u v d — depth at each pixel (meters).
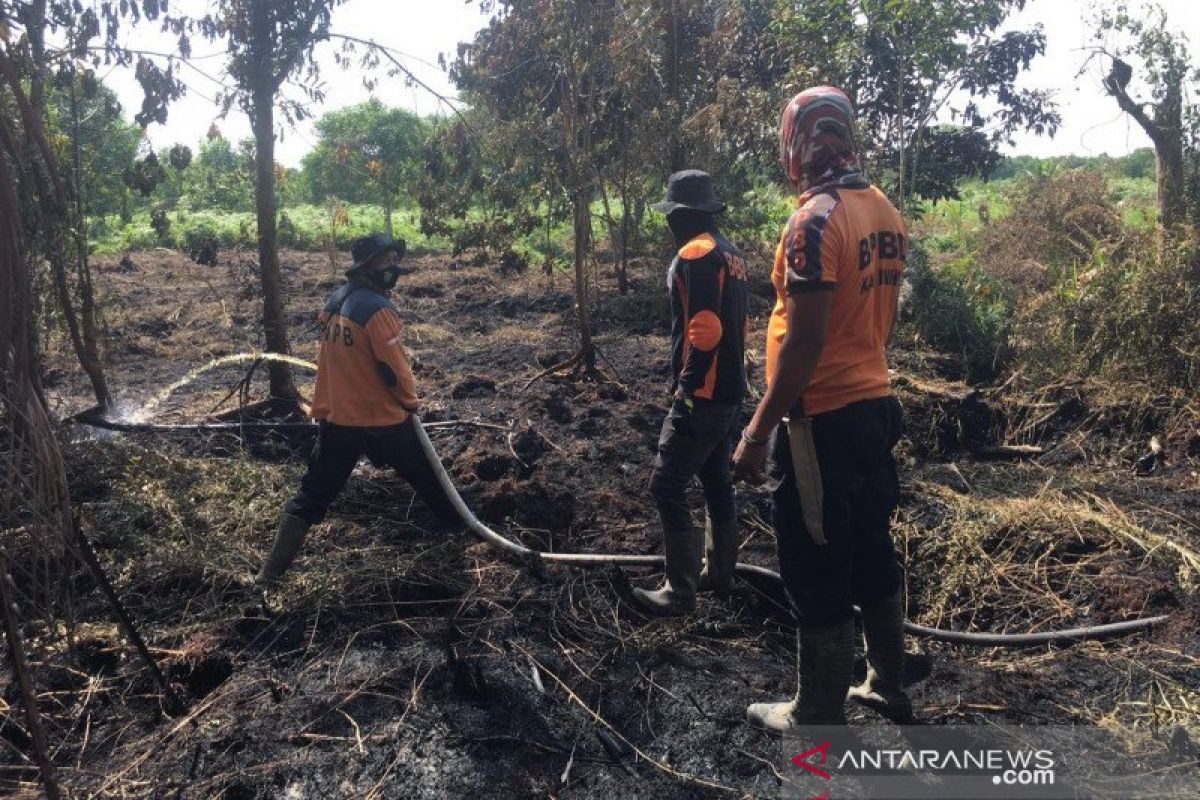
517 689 3.49
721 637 3.94
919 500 5.27
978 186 24.66
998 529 4.81
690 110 10.11
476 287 12.41
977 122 12.48
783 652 3.88
